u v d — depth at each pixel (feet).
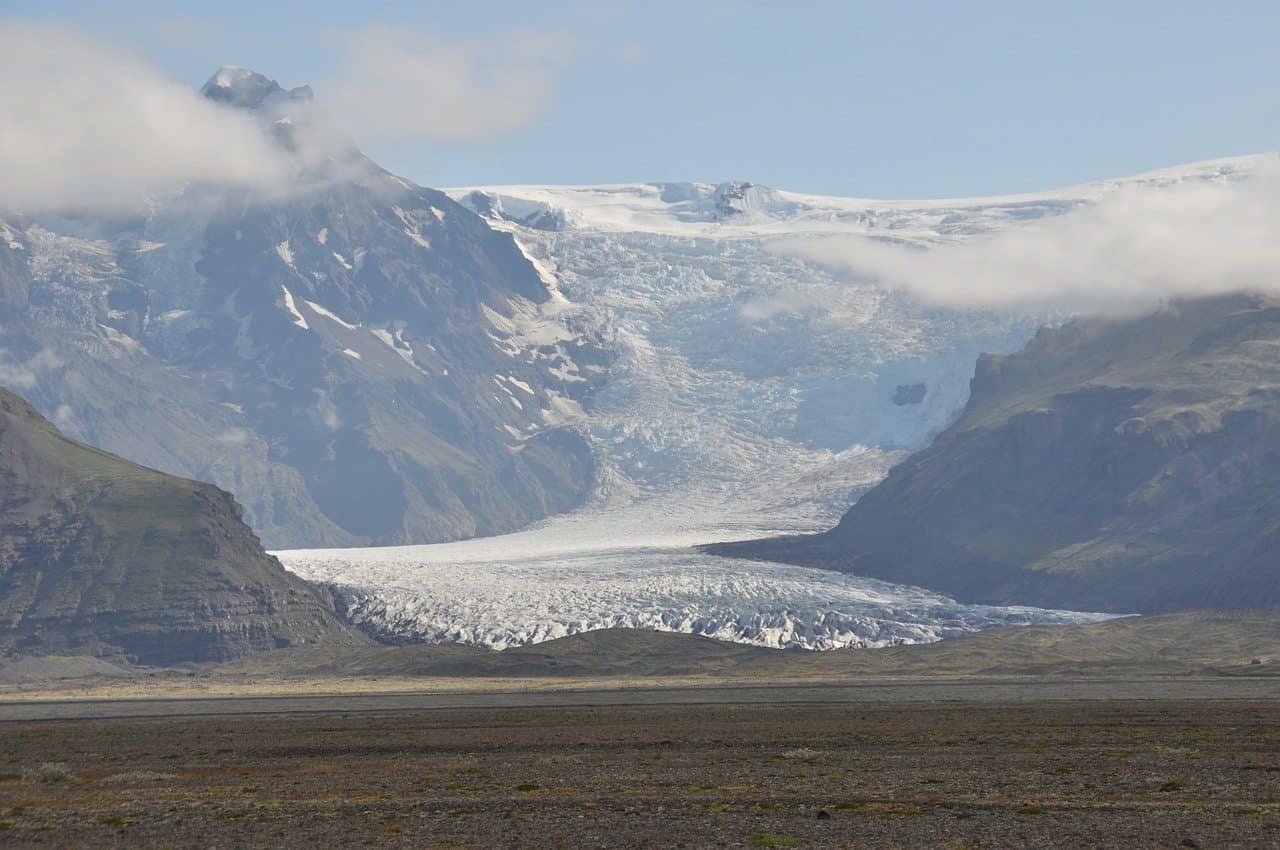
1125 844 312.29
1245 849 304.50
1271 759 486.79
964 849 310.86
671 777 464.65
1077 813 355.56
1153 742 583.17
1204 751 527.81
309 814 384.88
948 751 558.97
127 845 341.00
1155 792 392.68
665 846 323.57
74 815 390.83
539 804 396.16
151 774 505.66
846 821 350.43
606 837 336.70
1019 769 467.52
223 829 361.30
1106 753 527.40
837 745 610.65
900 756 535.60
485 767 528.63
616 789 430.20
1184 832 325.01
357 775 504.02
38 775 510.58
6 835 359.05
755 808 376.48
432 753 624.18
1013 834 327.26
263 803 411.75
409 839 341.00
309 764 569.23
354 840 341.41
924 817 354.13
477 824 360.48
